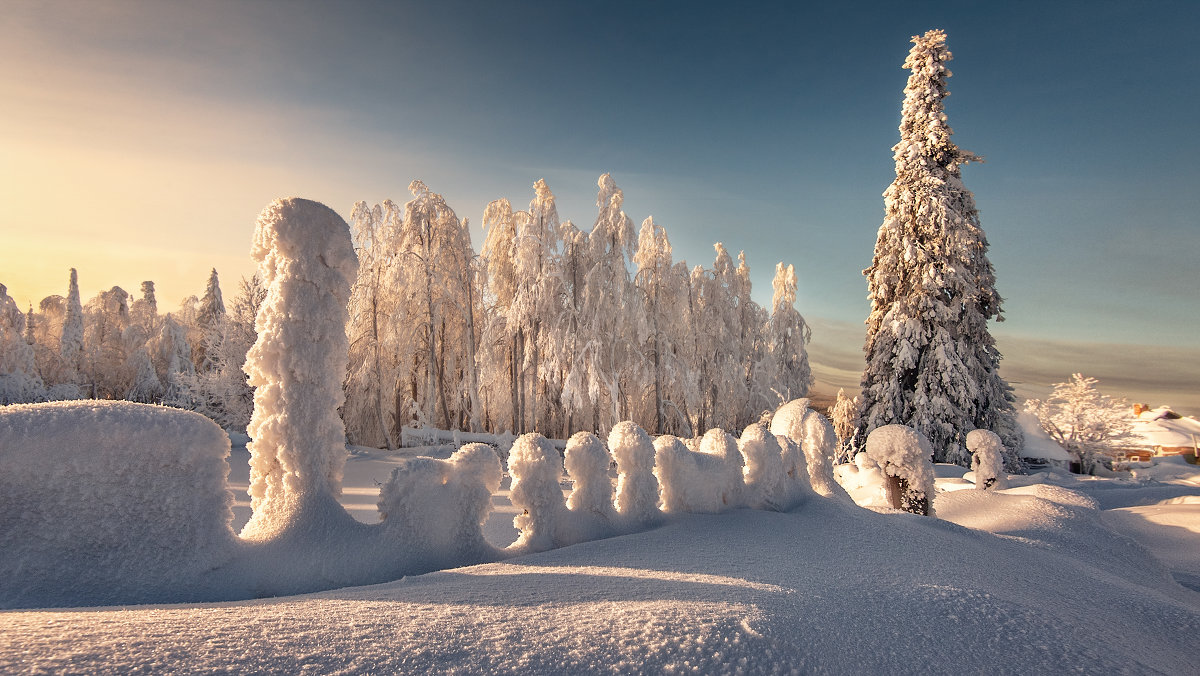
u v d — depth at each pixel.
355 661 1.82
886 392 22.77
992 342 22.47
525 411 27.27
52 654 1.64
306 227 3.92
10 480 2.80
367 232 27.83
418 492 3.83
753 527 4.73
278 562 3.38
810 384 38.28
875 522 5.32
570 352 25.17
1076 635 3.16
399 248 27.77
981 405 21.88
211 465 3.30
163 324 43.56
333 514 3.72
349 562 3.50
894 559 4.09
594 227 27.66
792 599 2.86
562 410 27.33
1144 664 3.00
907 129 23.94
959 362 21.70
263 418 3.82
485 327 26.88
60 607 2.72
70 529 2.89
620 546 4.07
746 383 34.97
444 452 23.41
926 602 3.21
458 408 27.94
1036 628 3.12
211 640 1.87
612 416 25.84
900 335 22.59
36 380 38.94
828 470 6.89
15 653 1.63
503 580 3.05
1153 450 41.28
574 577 3.12
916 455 7.92
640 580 3.06
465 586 2.90
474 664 1.89
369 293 27.36
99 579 2.88
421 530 3.79
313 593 3.07
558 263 27.05
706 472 5.31
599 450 4.70
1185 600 5.62
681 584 2.99
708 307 32.56
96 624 1.95
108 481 3.00
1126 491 15.30
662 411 28.81
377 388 27.14
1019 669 2.68
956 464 20.78
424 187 28.27
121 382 45.81
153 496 3.10
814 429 6.93
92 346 49.97
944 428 21.38
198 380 28.59
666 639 2.19
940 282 21.98
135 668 1.62
